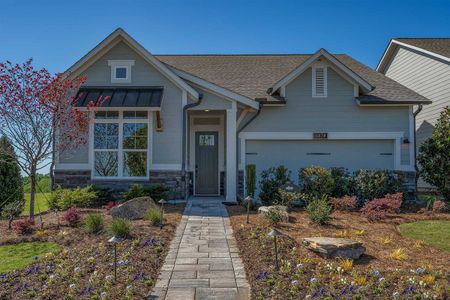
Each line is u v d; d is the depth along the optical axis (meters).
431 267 6.14
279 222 8.84
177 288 5.37
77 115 10.23
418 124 18.42
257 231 8.00
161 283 5.55
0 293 5.12
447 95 16.44
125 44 12.92
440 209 11.05
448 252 7.17
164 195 11.76
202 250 7.08
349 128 14.23
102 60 12.94
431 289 5.15
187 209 10.95
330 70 14.33
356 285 5.21
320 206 9.27
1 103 9.30
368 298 4.86
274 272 5.75
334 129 14.22
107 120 12.59
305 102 14.26
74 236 7.83
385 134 14.19
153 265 6.22
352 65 17.52
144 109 11.78
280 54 19.05
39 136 9.59
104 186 12.40
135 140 12.60
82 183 12.49
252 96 14.22
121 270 5.86
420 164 14.31
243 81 15.61
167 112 12.69
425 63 18.05
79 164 12.54
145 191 11.51
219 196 14.35
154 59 12.63
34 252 6.99
